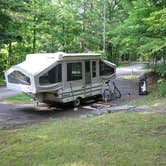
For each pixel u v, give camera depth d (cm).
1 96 1919
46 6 3325
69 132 812
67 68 1573
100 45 4225
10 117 1357
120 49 4050
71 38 3744
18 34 2747
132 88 2255
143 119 909
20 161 618
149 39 1906
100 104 1661
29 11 2959
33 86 1439
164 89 1627
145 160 584
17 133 867
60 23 3481
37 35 3478
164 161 577
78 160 600
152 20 1675
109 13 4341
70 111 1511
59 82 1534
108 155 619
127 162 578
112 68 1880
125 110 1180
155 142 683
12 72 1531
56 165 584
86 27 4159
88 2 4312
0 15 2484
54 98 1544
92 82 1739
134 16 2112
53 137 774
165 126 816
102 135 759
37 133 838
